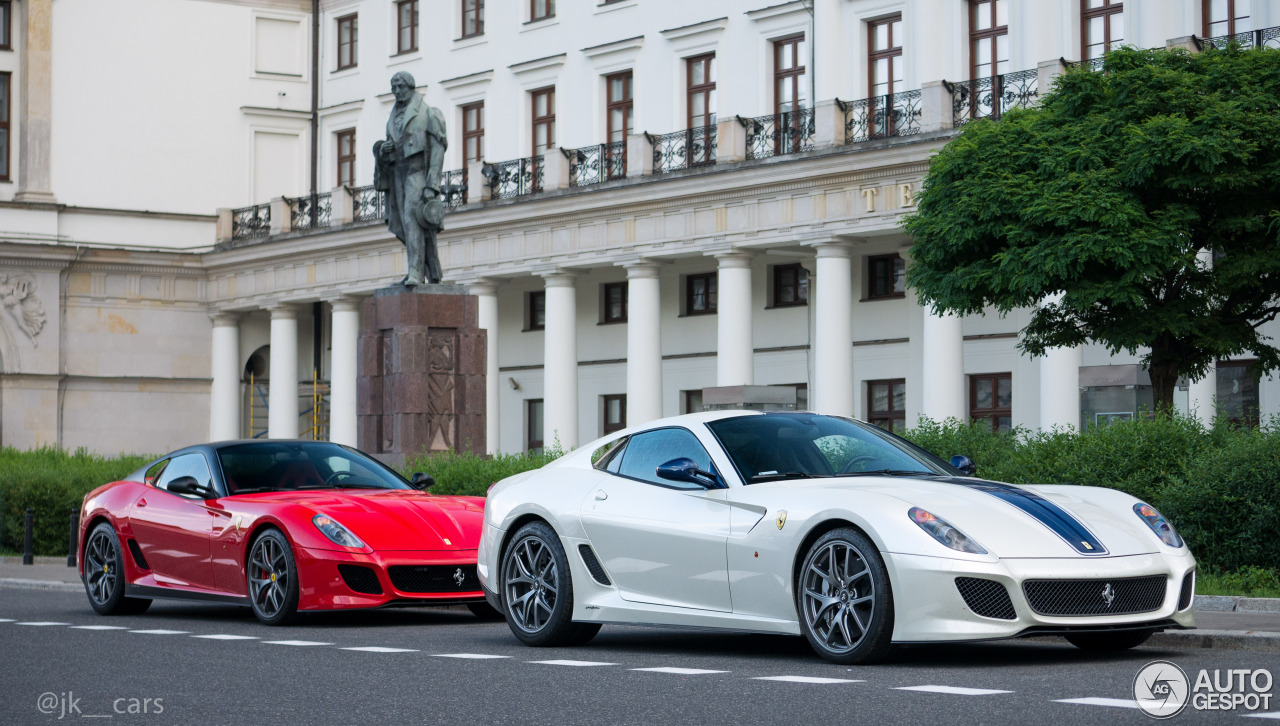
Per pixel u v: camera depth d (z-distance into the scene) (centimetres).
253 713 731
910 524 842
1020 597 818
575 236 3834
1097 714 667
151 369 4859
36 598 1639
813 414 1027
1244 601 1198
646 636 1103
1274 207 2070
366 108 4888
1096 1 3219
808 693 755
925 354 3288
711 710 706
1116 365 2838
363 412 2405
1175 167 2020
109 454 4791
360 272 4378
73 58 4794
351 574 1209
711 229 3547
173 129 4922
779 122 3441
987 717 662
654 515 970
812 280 3706
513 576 1055
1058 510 873
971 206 2112
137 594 1367
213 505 1315
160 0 4916
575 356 3912
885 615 842
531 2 4434
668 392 4078
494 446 4075
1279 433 1346
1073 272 2014
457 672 884
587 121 4256
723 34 3944
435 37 4684
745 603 918
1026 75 3038
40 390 4694
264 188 5044
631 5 4162
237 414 4906
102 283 4800
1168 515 1366
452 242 4128
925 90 3152
